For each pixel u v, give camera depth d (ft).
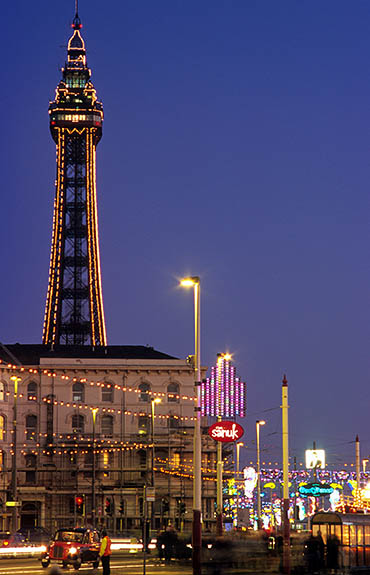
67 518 482.28
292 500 400.26
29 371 498.28
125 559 265.13
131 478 488.85
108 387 502.79
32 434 493.77
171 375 505.25
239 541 209.05
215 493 485.56
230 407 442.09
